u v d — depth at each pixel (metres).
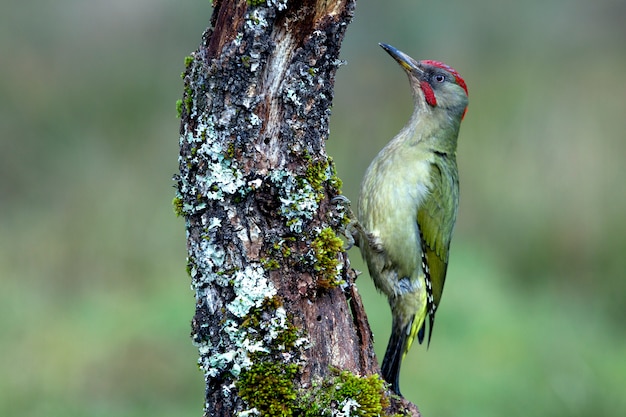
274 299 5.65
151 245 15.08
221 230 5.66
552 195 16.06
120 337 12.38
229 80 5.59
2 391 11.09
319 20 5.74
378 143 17.77
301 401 5.69
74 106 17.69
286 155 5.74
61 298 13.84
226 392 5.68
